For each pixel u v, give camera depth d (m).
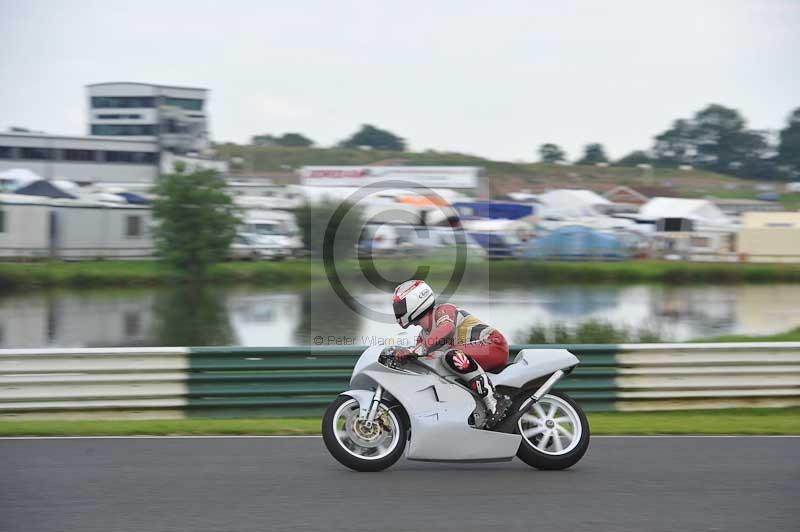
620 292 88.44
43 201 94.25
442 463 18.84
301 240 97.19
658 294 87.25
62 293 84.94
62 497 15.59
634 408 28.08
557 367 18.39
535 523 14.21
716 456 19.92
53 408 25.14
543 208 110.94
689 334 58.41
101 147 144.75
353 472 17.80
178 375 25.91
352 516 14.48
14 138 139.38
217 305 75.88
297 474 17.58
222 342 56.38
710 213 117.75
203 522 14.08
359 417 17.67
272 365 26.52
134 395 25.56
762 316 71.06
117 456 19.34
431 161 175.88
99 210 96.31
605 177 189.50
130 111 155.50
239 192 104.94
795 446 21.30
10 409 24.84
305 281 93.44
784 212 124.62
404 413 17.91
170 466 18.28
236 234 94.69
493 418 17.67
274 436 22.20
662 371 28.16
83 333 61.50
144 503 15.21
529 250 102.12
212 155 156.00
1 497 15.60
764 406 28.73
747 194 176.00
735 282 103.00
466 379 17.58
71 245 95.00
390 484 16.75
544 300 77.88
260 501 15.38
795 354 28.97
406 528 13.85
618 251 106.38
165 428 23.09
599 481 17.20
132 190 111.62
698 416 27.42
